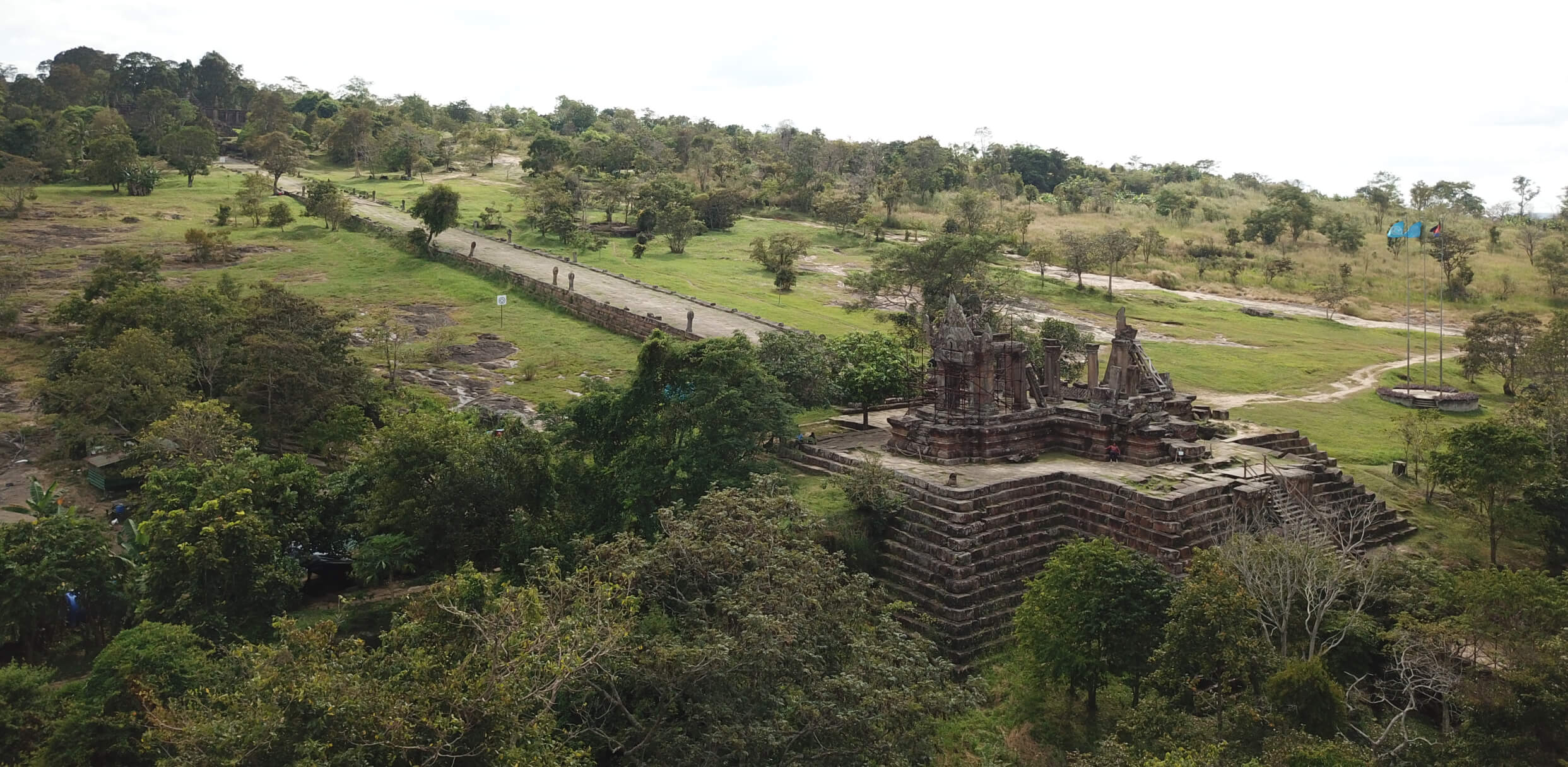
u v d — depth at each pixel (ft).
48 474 156.46
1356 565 102.78
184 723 63.67
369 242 327.88
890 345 177.47
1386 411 221.87
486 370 209.26
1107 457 138.21
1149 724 81.61
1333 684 80.64
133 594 112.47
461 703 61.36
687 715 73.31
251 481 118.42
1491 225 533.96
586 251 347.77
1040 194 613.52
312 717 59.57
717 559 85.35
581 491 123.95
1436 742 81.35
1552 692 77.56
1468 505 144.87
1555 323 240.12
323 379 167.12
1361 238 461.37
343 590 123.65
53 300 249.75
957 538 115.03
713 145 602.85
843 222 436.35
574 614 72.95
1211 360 263.70
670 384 127.34
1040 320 295.89
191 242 295.07
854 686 71.26
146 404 154.51
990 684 100.22
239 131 606.55
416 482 120.47
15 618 104.32
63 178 433.89
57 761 79.87
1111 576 91.71
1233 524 112.06
